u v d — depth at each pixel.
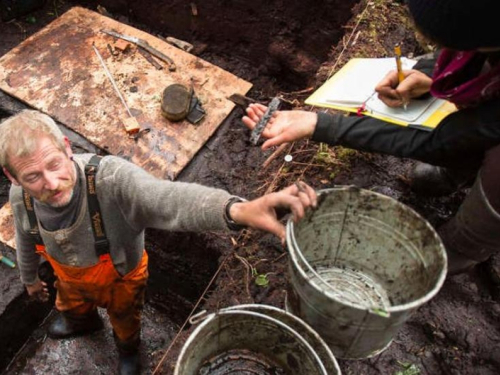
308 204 1.46
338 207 1.72
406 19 2.95
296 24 3.58
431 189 2.33
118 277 2.00
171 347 2.13
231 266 2.27
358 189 1.65
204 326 1.56
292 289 1.69
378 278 1.90
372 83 2.07
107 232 1.81
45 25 3.76
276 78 3.87
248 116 1.99
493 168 1.56
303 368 1.67
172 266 2.94
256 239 2.31
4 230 2.75
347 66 2.21
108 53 3.43
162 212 1.65
